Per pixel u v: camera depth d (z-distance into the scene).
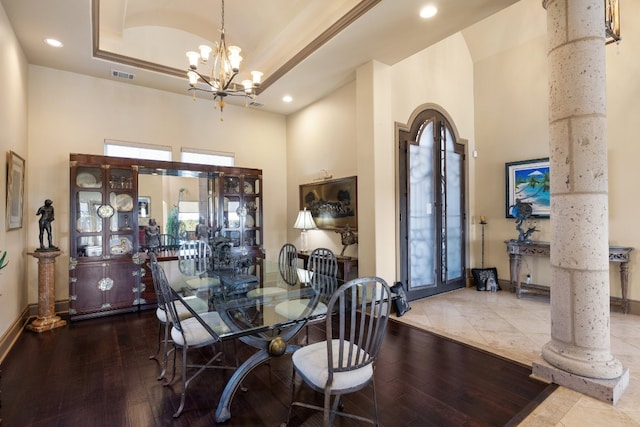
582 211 2.36
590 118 2.34
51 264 3.83
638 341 3.20
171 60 4.61
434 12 3.13
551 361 2.49
